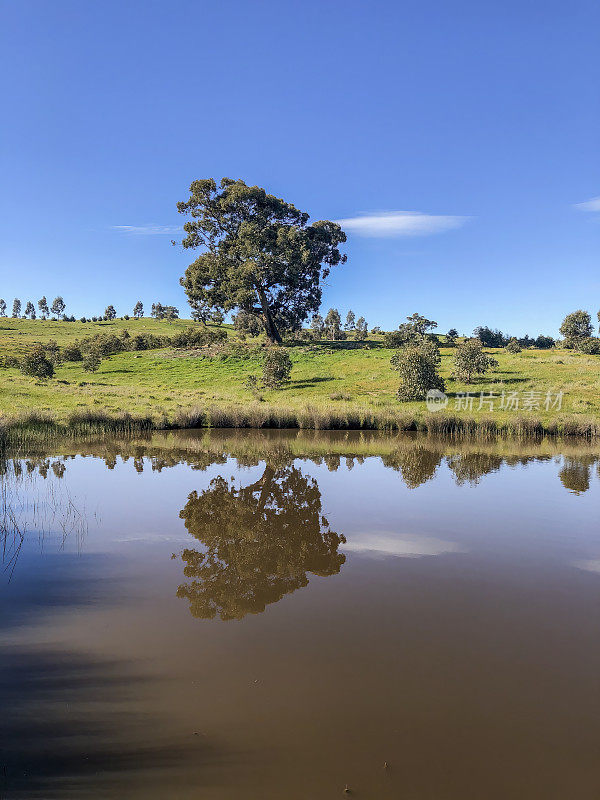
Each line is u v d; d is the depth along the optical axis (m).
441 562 7.95
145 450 19.44
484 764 3.72
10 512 10.65
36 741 3.92
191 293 61.19
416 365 35.69
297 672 4.87
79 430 23.62
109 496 12.07
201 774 3.60
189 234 62.41
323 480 14.19
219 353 60.00
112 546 8.56
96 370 54.03
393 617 6.07
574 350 66.19
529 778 3.59
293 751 3.85
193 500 11.77
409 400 35.50
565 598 6.66
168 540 8.91
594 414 29.30
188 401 35.69
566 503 11.63
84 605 6.32
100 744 3.89
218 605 6.37
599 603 6.52
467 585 7.05
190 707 4.34
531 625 5.90
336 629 5.75
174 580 7.16
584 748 3.90
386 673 4.88
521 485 13.62
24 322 122.69
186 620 5.94
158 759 3.74
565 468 16.33
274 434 24.88
